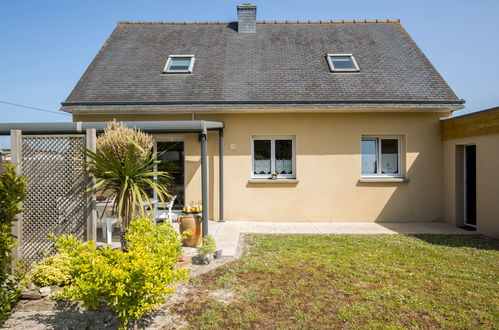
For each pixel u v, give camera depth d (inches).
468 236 297.1
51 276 164.6
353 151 365.1
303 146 364.8
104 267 119.5
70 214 205.2
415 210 366.3
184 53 436.8
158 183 230.2
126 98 353.1
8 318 150.3
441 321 140.1
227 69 403.5
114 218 275.9
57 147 205.8
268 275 196.9
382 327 135.5
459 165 343.6
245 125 363.3
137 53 437.7
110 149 206.2
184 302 163.0
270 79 385.1
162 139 373.1
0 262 147.8
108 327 142.7
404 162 368.8
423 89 369.7
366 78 388.2
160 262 130.2
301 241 278.1
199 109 342.6
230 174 364.8
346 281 186.1
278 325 138.8
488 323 139.0
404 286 178.7
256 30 495.2
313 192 366.0
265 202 365.7
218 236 293.7
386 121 363.6
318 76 392.2
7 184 151.2
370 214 366.6
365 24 513.0
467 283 182.5
